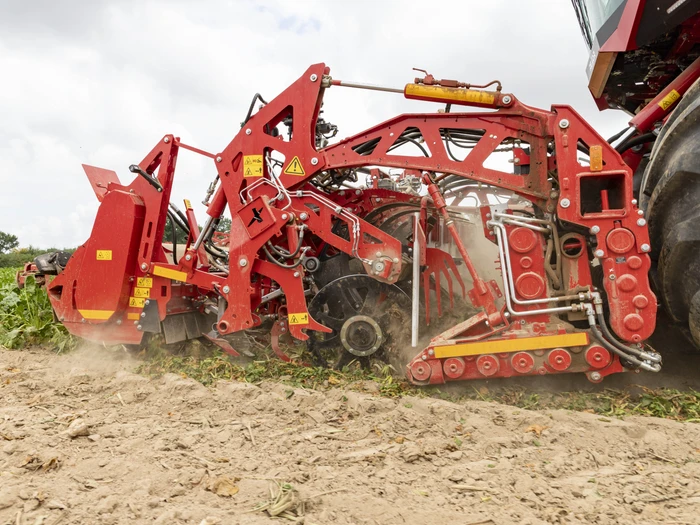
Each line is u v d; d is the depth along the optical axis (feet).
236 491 8.17
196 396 13.02
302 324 14.97
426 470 8.96
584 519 7.28
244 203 15.71
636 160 15.07
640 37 12.50
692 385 13.47
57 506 7.63
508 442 10.02
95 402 12.99
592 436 10.29
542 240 13.03
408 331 14.82
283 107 15.28
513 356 12.82
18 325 20.63
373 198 18.13
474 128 13.85
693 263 11.55
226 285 15.43
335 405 12.25
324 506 7.67
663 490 8.02
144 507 7.68
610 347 12.44
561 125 12.65
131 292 16.67
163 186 16.57
